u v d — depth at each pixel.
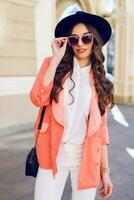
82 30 1.47
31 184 3.57
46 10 6.94
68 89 1.46
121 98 11.95
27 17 6.55
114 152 4.90
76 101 1.46
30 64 6.75
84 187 1.50
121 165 4.25
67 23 1.50
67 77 1.48
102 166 1.65
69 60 1.51
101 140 1.60
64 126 1.46
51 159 1.48
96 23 1.52
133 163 4.35
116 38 12.07
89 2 12.12
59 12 13.23
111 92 1.57
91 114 1.46
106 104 1.53
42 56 6.96
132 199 3.17
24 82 6.65
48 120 1.50
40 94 1.42
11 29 6.28
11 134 6.18
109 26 1.53
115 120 8.14
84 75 1.51
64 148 1.50
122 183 3.60
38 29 6.83
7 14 6.16
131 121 8.00
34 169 1.60
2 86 6.24
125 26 11.50
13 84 6.43
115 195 3.26
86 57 1.53
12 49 6.34
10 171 4.00
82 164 1.48
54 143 1.46
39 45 6.88
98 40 1.51
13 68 6.41
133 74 11.67
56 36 1.56
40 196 1.52
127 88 11.75
